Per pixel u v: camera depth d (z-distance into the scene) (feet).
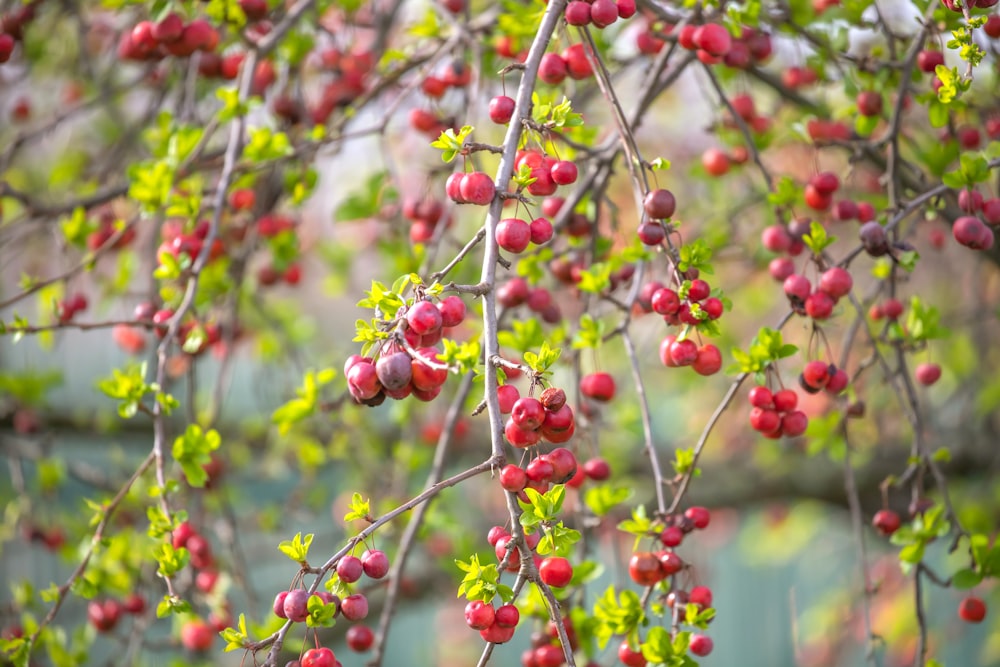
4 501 6.58
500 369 4.21
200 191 5.21
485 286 4.18
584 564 4.73
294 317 6.91
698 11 4.73
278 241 5.40
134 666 5.30
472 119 5.14
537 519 4.16
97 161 6.81
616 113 4.49
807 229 4.87
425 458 6.15
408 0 5.94
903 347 4.93
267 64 5.48
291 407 5.08
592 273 4.81
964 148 5.06
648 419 4.66
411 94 5.64
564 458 4.17
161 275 4.88
